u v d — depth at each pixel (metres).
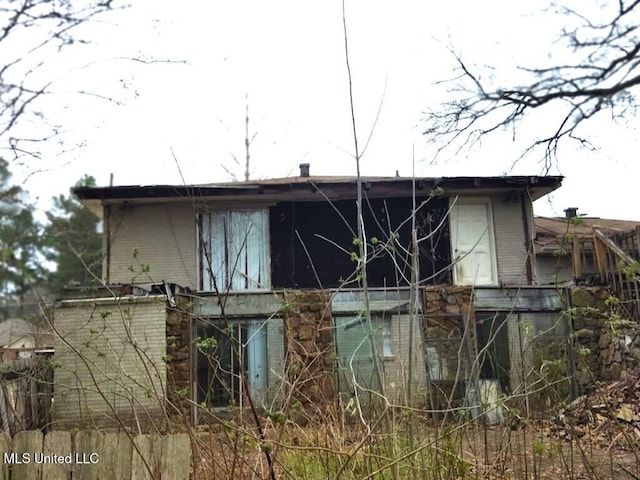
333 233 12.24
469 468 4.19
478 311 10.10
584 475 4.93
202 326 9.72
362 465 4.02
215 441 4.59
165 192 11.48
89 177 17.27
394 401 4.28
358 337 9.68
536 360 7.36
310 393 5.05
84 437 3.81
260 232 12.27
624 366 8.90
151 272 11.93
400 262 11.61
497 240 12.11
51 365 6.49
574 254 10.98
